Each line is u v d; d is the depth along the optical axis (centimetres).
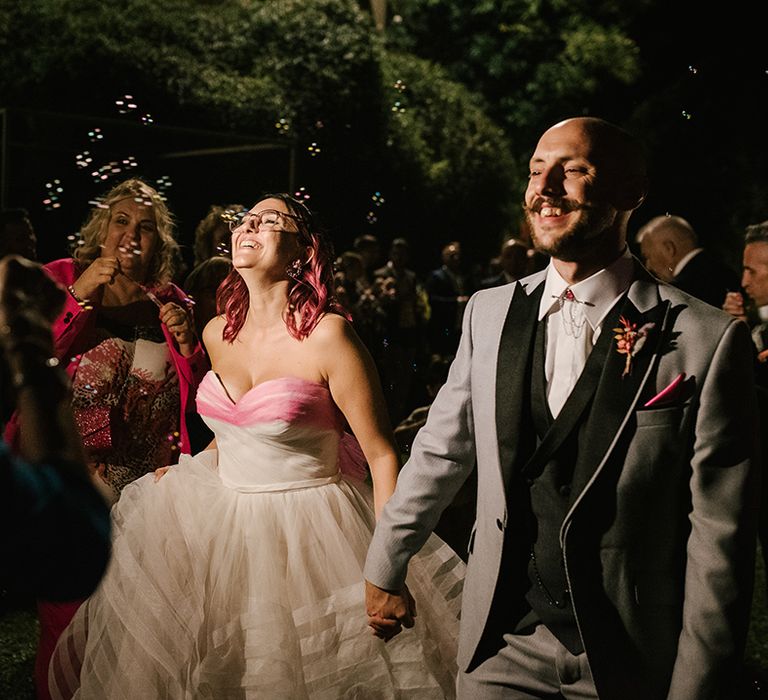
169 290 435
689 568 243
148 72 1127
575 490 247
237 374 348
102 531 164
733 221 1783
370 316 903
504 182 1616
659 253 639
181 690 319
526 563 257
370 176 1357
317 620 325
